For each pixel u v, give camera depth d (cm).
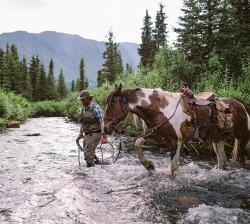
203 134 640
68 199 504
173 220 424
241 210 448
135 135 1211
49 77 7950
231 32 1404
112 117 593
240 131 702
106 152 959
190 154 898
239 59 1395
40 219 426
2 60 5338
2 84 5147
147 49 4459
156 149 983
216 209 450
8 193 534
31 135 1425
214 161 812
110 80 6153
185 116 613
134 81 1630
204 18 1390
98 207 472
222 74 1346
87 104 730
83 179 621
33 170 712
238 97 972
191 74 1412
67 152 972
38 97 7181
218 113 641
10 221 417
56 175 657
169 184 584
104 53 6266
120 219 428
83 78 9462
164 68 1489
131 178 624
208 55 1448
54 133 1554
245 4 1513
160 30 4694
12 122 1880
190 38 1430
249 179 627
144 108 599
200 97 678
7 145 1102
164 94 616
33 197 513
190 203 488
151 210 460
